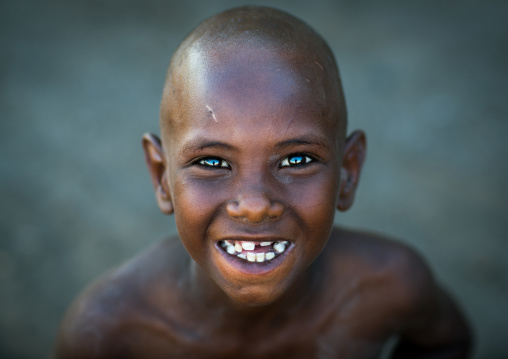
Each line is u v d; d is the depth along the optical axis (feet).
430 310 7.14
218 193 4.59
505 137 17.34
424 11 24.31
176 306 6.30
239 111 4.39
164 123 5.12
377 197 15.19
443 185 15.64
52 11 23.47
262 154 4.43
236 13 5.12
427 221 14.48
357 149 5.86
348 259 6.59
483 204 15.02
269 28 4.80
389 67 20.74
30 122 17.46
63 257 13.15
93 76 19.90
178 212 4.83
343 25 23.31
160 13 23.79
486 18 23.73
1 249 13.19
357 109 18.56
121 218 14.28
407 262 6.78
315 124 4.59
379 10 24.40
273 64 4.53
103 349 6.40
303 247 4.82
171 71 5.09
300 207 4.62
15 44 21.21
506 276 13.07
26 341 11.35
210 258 4.84
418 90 19.52
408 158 16.61
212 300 6.02
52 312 11.99
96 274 12.82
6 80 19.31
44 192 14.87
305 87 4.58
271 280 4.74
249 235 4.55
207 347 6.33
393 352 8.30
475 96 19.16
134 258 6.76
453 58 21.22
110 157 16.30
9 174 15.38
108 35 22.24
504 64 20.81
